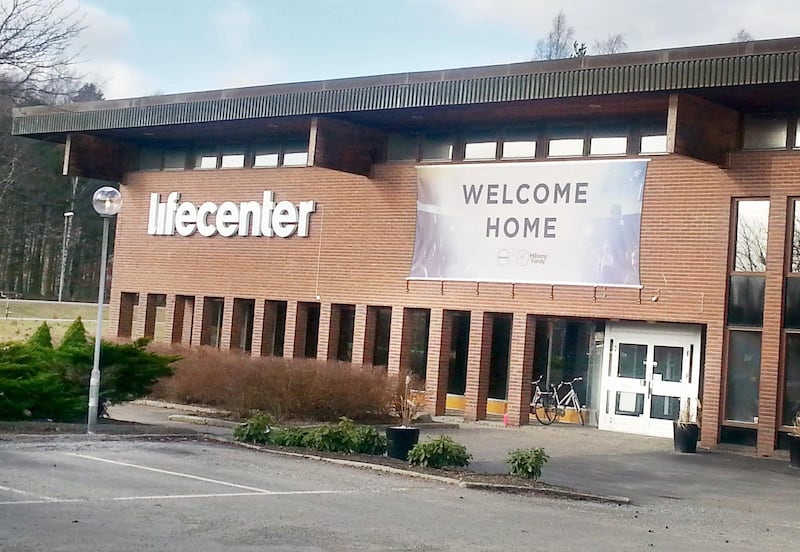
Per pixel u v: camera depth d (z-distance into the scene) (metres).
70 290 80.81
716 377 23.22
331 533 10.44
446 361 27.42
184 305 33.16
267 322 30.72
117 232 34.59
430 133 28.34
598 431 26.00
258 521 10.87
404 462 16.97
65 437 17.80
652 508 14.54
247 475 14.66
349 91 26.34
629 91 22.08
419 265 27.77
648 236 24.42
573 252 25.42
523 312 26.06
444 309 27.30
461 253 27.11
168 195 33.38
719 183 23.58
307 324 30.38
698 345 24.95
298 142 30.88
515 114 25.80
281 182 30.75
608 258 24.89
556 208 25.75
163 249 33.31
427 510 12.55
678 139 21.92
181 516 10.86
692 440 22.31
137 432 19.22
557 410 27.69
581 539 11.16
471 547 10.18
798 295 22.48
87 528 9.84
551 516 12.88
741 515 14.41
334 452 17.83
